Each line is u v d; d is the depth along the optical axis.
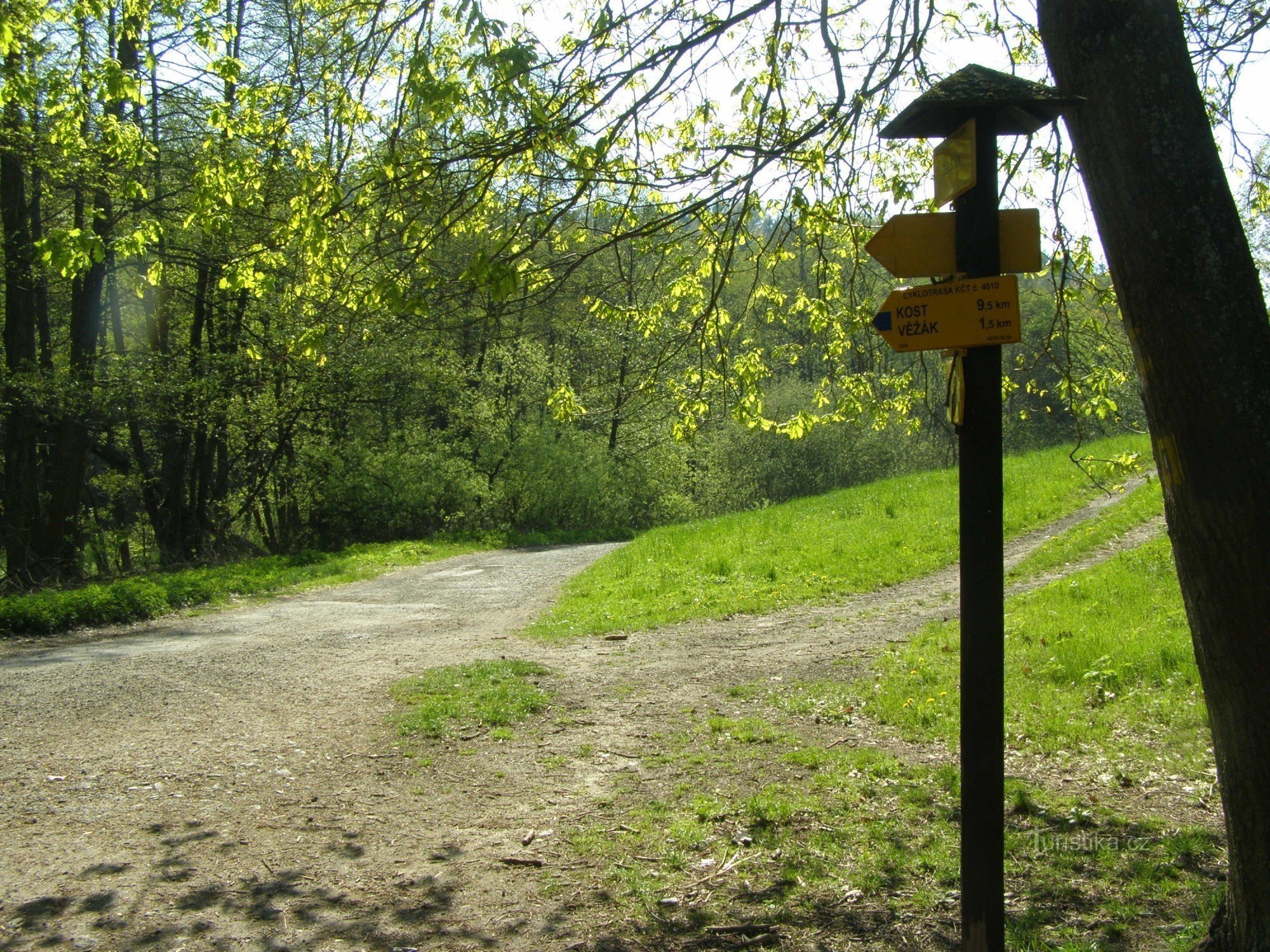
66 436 20.23
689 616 12.38
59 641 11.89
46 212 19.55
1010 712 7.00
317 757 6.65
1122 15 3.08
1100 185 3.19
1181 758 5.84
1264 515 2.89
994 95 2.96
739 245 6.24
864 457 37.78
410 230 5.20
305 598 16.48
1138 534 14.78
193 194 5.97
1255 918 3.06
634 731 7.22
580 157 4.90
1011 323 2.96
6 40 7.49
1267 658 2.91
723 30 5.16
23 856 4.95
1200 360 2.96
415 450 30.72
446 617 13.86
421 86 4.69
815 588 13.80
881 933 4.06
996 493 2.98
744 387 6.84
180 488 25.20
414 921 4.27
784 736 6.93
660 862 4.86
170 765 6.47
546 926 4.22
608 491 33.91
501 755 6.67
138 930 4.17
